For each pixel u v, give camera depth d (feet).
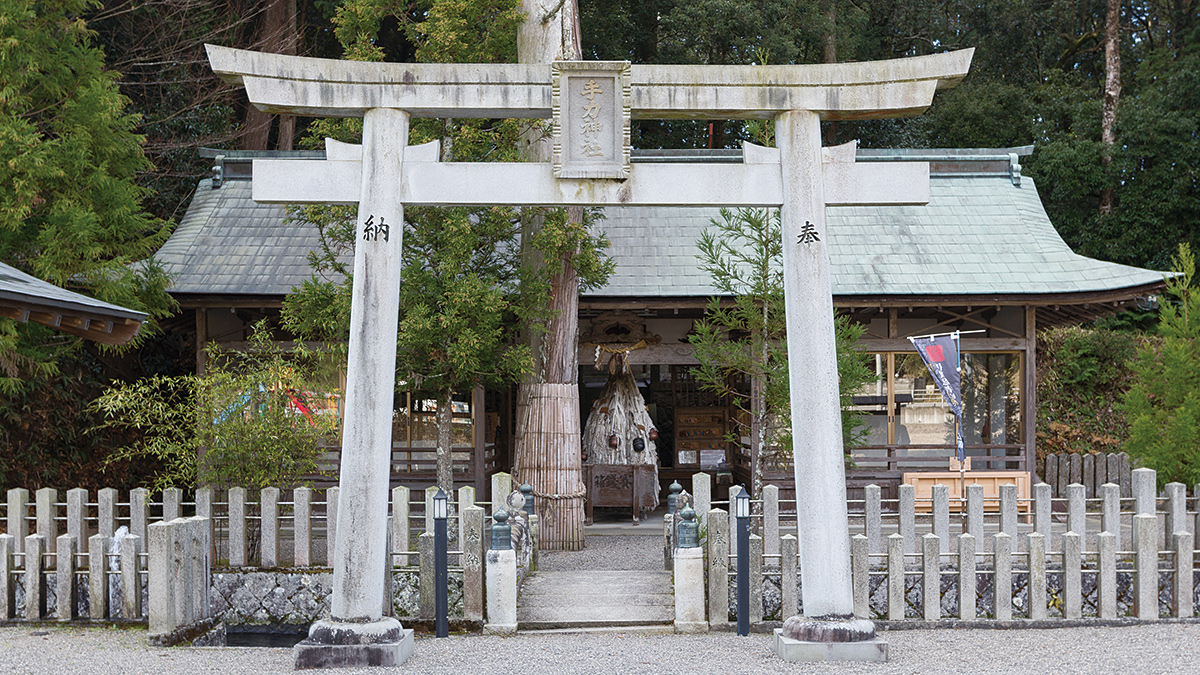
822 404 19.25
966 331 40.55
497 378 34.71
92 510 35.60
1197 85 68.44
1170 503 28.40
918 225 44.55
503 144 34.42
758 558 23.02
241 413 29.48
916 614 24.18
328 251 35.47
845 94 19.52
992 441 43.37
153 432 44.73
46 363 34.09
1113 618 23.29
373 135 19.17
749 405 44.60
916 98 19.42
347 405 19.04
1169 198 67.72
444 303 32.37
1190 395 34.17
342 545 18.89
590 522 41.22
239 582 26.66
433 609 24.00
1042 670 18.24
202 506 27.04
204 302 38.63
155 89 58.23
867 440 42.39
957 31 81.61
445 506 23.02
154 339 48.16
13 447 38.68
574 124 19.26
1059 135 73.31
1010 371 43.50
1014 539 26.91
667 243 42.98
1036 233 44.01
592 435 42.60
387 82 19.24
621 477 41.29
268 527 26.99
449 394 35.01
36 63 35.88
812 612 19.35
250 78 18.71
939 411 42.80
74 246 34.99
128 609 22.85
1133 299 39.78
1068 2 81.30
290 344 39.93
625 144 19.20
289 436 29.84
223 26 60.59
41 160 33.50
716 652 20.25
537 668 18.75
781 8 62.69
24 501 27.76
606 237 40.63
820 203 19.47
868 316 43.16
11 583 23.29
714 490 48.21
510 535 23.66
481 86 19.33
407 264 34.09
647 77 19.42
